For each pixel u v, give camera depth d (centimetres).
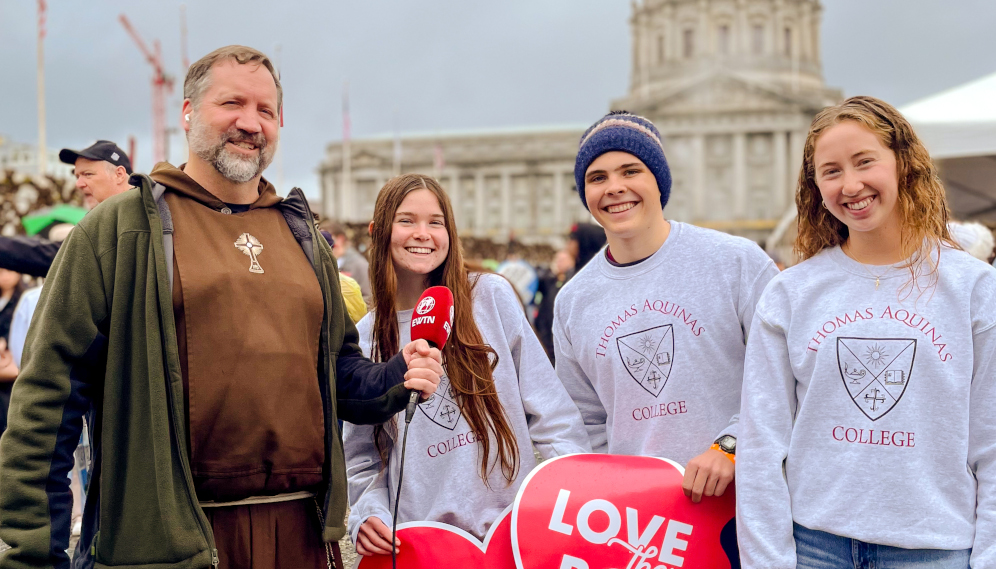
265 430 221
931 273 230
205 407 216
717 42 8750
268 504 228
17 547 204
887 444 222
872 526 219
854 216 236
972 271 227
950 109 1215
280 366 225
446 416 282
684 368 275
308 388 232
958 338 221
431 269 292
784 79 8706
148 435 214
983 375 220
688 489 253
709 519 254
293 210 251
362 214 9288
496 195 8981
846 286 239
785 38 8850
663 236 293
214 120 231
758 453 237
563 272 901
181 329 219
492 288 300
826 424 231
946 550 213
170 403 215
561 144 8762
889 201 233
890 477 220
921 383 222
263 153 238
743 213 7669
